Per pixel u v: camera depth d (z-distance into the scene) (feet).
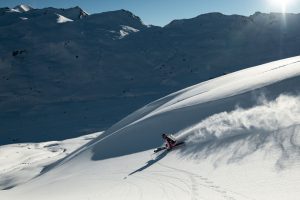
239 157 56.49
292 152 48.78
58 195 83.82
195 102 139.54
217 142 71.97
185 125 117.60
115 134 163.43
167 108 158.71
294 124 59.93
